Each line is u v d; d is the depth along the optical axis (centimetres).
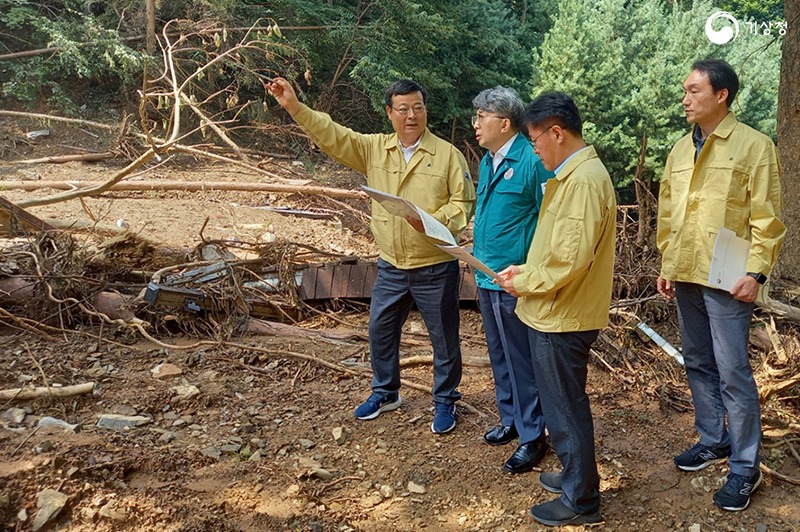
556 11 1889
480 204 346
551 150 284
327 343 506
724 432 355
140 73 1379
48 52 1345
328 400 420
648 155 1453
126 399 395
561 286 277
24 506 289
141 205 909
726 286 316
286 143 1361
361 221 975
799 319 523
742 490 324
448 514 322
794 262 620
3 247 583
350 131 375
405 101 355
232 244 656
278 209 975
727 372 324
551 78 1521
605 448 377
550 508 313
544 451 358
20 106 1349
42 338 464
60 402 381
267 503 318
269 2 1433
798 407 432
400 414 405
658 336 499
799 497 340
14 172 1066
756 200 313
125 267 568
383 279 380
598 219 271
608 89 1501
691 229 335
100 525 286
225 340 489
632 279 584
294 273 601
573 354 289
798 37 612
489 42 1588
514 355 342
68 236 568
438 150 363
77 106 1366
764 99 1507
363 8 1548
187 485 323
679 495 338
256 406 407
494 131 330
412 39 1464
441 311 369
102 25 1351
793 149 616
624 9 1664
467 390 441
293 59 1403
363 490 336
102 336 479
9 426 348
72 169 1113
